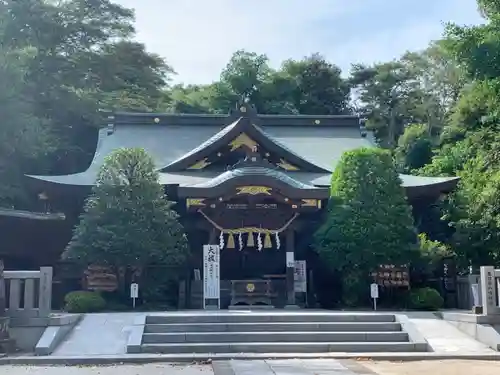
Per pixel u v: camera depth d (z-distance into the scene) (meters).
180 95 58.59
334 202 21.64
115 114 31.06
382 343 13.60
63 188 23.97
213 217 22.98
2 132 28.50
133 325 14.24
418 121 59.72
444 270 23.16
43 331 13.88
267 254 25.86
